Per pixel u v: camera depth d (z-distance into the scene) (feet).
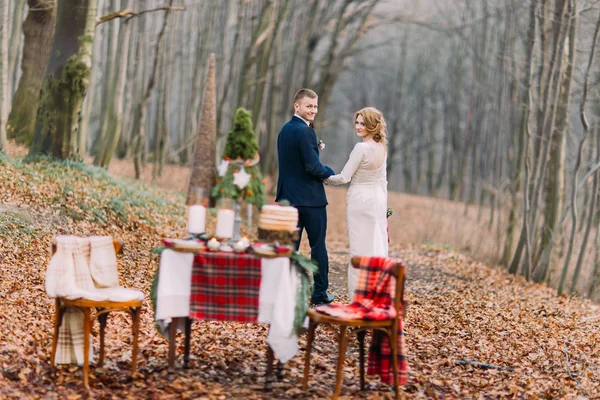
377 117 22.30
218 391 15.65
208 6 73.20
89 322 15.79
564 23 40.52
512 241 48.52
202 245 16.14
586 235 38.17
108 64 55.77
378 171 22.38
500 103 60.75
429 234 62.39
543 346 23.29
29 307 20.49
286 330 15.69
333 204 80.69
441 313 27.43
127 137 72.08
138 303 16.22
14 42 56.85
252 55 59.88
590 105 47.32
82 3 39.24
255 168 17.01
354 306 16.66
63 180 36.86
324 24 83.15
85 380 15.56
